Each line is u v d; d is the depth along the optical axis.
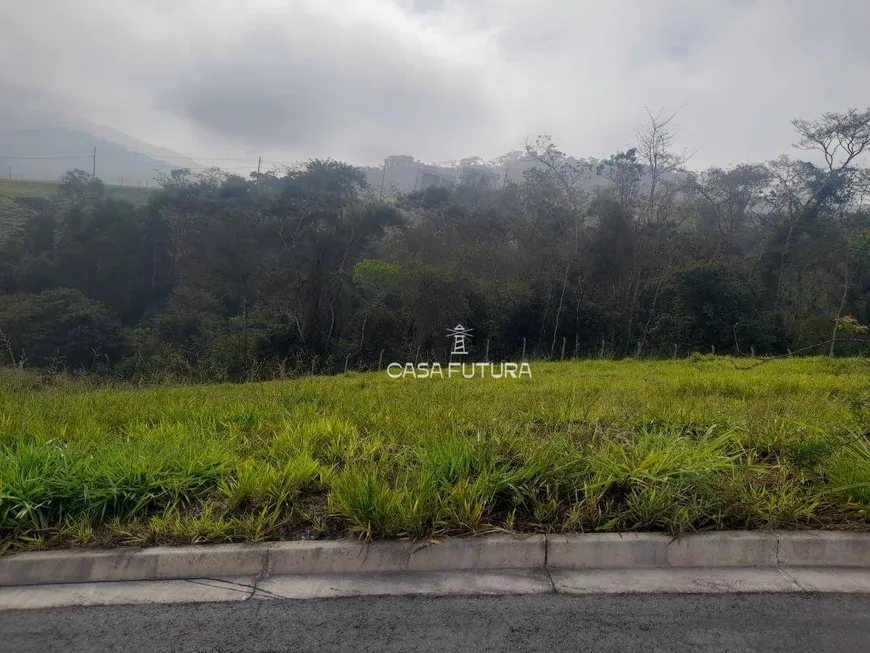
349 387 9.57
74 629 2.75
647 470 3.79
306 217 33.78
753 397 7.46
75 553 3.26
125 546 3.34
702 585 3.09
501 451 4.20
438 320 25.84
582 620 2.78
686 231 30.86
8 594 3.06
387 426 5.27
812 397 6.89
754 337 24.03
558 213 30.58
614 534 3.38
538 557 3.27
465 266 29.66
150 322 37.56
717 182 32.91
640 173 29.64
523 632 2.68
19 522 3.42
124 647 2.62
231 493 3.73
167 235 43.56
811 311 27.03
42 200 58.53
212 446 4.41
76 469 3.78
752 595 3.00
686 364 14.26
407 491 3.54
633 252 28.17
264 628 2.74
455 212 36.47
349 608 2.89
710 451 4.10
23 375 10.73
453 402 6.72
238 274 35.44
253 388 9.21
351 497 3.51
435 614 2.83
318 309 31.25
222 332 31.62
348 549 3.25
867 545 3.33
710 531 3.41
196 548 3.29
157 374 13.82
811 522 3.54
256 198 44.03
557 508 3.60
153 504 3.70
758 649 2.58
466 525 3.39
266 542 3.35
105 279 42.78
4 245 44.47
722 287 24.52
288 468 3.94
